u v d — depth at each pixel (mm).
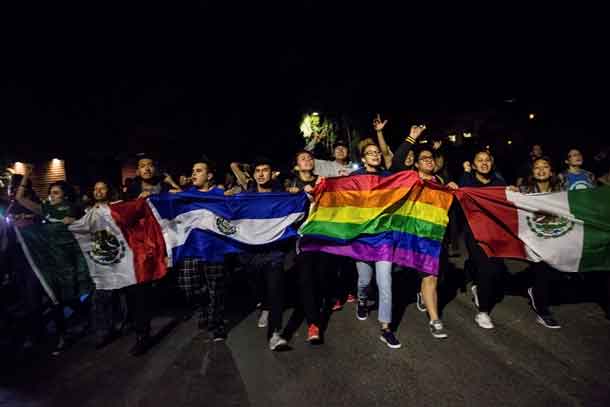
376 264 4336
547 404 3082
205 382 3672
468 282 6156
